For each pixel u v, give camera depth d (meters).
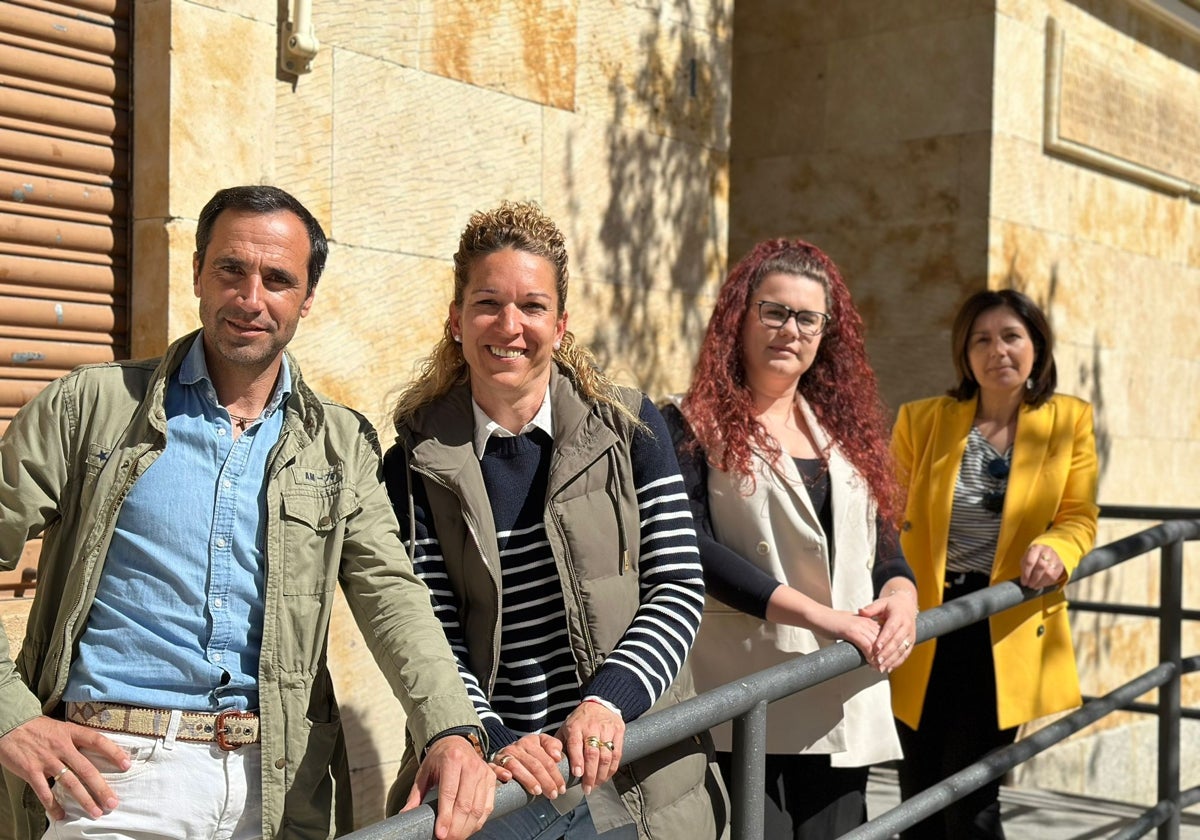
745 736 2.11
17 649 2.95
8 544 1.90
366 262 3.76
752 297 2.76
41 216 3.13
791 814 2.77
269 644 1.94
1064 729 3.20
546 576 2.14
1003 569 3.52
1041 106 6.22
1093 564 3.25
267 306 1.92
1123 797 6.77
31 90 3.11
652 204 4.71
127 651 1.90
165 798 1.87
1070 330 6.48
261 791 1.94
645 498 2.21
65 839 1.86
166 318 3.24
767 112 6.62
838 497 2.74
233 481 1.95
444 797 1.64
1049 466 3.55
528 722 2.13
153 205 3.26
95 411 1.94
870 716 2.77
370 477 2.09
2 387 3.06
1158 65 7.25
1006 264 6.02
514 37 4.18
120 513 1.91
